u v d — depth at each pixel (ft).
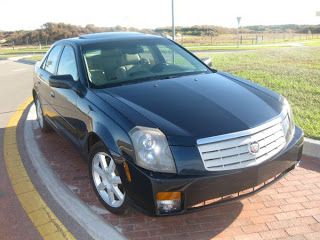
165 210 11.39
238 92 14.19
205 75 16.25
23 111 29.96
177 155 11.28
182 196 11.24
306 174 15.94
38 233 12.73
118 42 17.71
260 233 12.23
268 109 13.17
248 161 11.74
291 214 13.20
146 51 17.58
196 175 11.17
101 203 13.98
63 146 20.56
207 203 11.74
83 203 14.40
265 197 14.30
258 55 57.41
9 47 198.59
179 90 14.16
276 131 12.66
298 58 50.11
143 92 14.05
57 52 19.95
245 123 12.05
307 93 27.40
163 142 11.40
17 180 16.75
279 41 161.38
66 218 13.53
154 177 11.19
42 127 22.68
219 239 11.99
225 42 159.53
